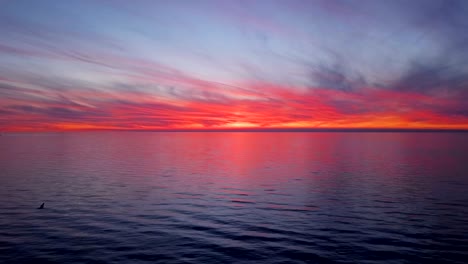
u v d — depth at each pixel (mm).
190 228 17016
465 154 64875
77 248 13969
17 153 68625
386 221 18266
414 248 14094
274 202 23219
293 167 45000
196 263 12547
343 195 25547
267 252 13734
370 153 70188
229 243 14797
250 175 37062
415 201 23188
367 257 13172
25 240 14891
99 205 21922
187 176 36188
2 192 26031
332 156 63594
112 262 12547
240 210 20828
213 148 94312
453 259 12898
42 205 20781
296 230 16719
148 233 16109
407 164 47594
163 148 93125
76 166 45031
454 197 24422
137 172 39312
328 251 13820
